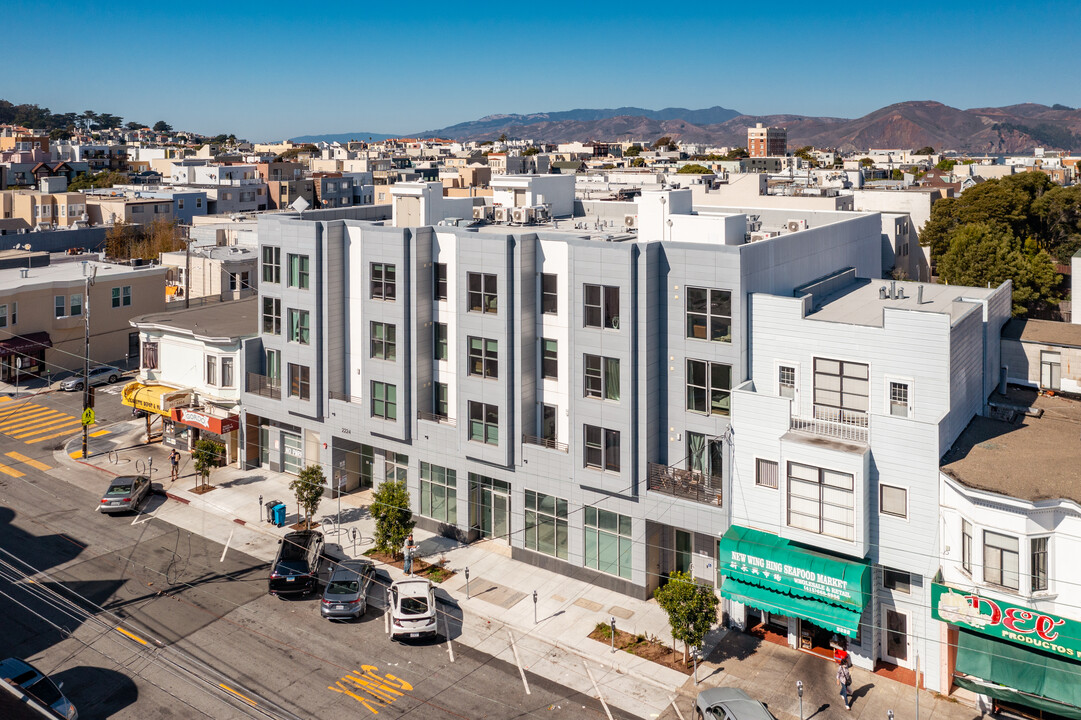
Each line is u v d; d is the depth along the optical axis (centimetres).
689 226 4397
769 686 3183
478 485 4450
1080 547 2773
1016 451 3216
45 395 6831
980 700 3047
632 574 3894
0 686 2802
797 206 8831
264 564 4175
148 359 5825
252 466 5416
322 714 3017
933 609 3023
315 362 4856
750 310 3644
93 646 3409
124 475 5216
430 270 4456
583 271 3866
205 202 14675
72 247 10838
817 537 3281
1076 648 2739
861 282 4688
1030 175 10281
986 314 3803
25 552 4222
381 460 4884
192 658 3344
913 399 3291
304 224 4762
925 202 10375
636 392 3803
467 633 3581
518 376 4106
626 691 3180
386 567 4141
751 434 3494
